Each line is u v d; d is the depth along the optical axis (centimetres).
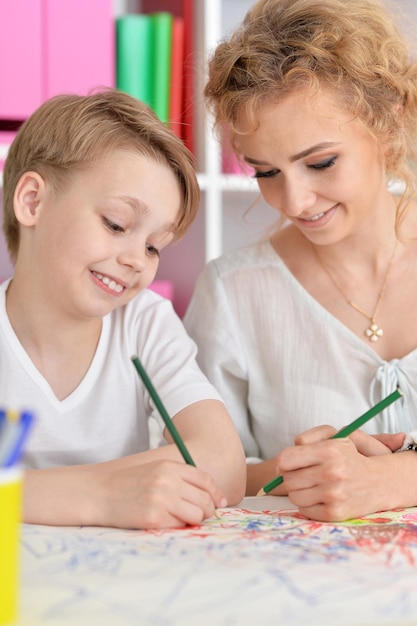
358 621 66
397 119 139
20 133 131
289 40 131
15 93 206
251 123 129
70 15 210
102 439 133
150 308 140
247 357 156
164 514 96
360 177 132
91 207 120
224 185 228
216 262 161
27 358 130
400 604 69
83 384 133
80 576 75
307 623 65
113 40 221
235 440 124
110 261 121
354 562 80
